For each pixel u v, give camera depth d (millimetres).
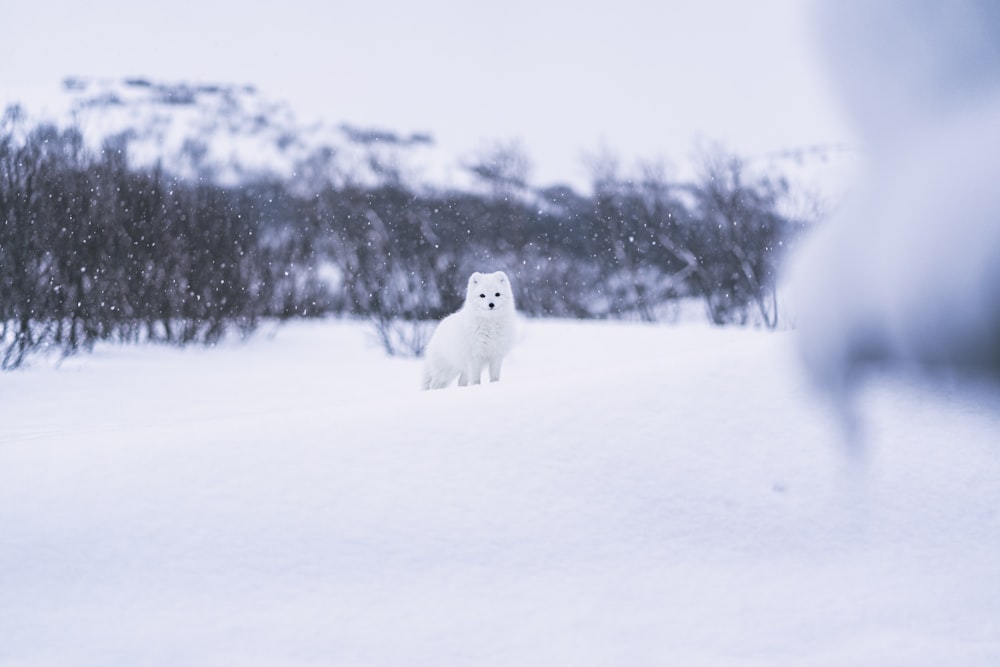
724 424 3846
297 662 2812
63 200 12641
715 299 20594
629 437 3816
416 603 3090
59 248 12266
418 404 4207
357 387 9875
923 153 1629
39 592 3150
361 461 3748
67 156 13141
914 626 2896
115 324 13719
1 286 11406
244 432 4039
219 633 2955
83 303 12562
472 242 21719
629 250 22453
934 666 2668
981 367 1765
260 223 17547
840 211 1856
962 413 3740
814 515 3432
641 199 22562
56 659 2838
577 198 23797
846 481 3537
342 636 2936
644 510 3498
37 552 3311
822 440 3723
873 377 1976
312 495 3561
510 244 22891
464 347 7316
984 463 3520
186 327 14133
